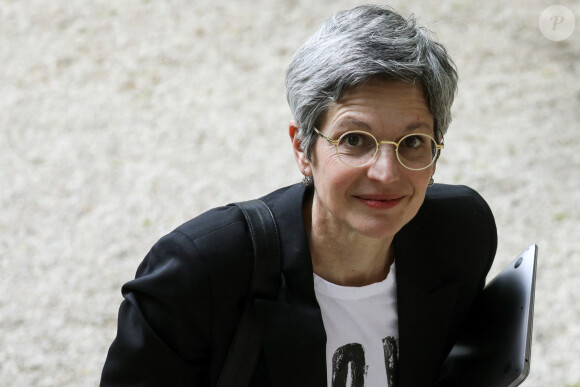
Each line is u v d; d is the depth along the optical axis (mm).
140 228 6684
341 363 2502
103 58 8828
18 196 7020
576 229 6641
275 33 9250
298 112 2273
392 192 2197
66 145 7637
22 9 9625
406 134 2172
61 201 6977
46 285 6121
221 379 2408
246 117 8016
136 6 9695
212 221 2443
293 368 2400
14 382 5285
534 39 9141
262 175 7289
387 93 2137
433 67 2158
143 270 2479
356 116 2145
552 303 5938
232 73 8633
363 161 2180
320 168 2266
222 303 2373
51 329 5734
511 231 6594
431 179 2426
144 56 8852
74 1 9781
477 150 7516
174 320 2346
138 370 2369
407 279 2529
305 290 2402
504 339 2559
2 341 5605
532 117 7973
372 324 2520
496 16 9508
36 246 6492
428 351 2596
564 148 7578
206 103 8203
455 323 2762
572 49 8984
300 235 2418
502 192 7016
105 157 7492
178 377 2408
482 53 8875
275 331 2375
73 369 5430
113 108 8117
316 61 2180
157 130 7840
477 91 8328
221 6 9719
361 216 2236
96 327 5777
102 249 6477
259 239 2396
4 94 8281
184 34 9211
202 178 7242
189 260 2340
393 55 2113
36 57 8828
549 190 7055
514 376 2428
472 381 2637
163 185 7160
